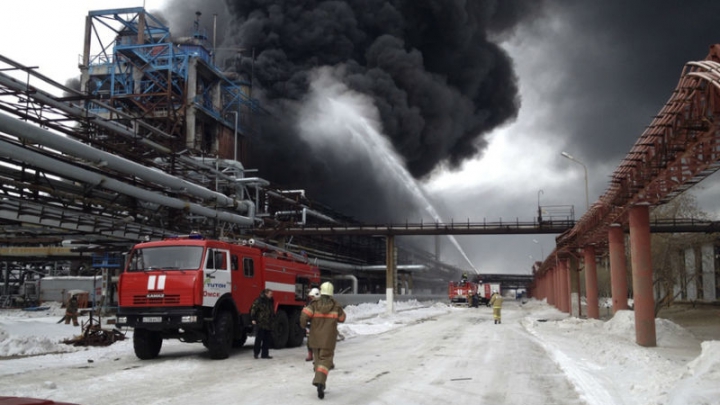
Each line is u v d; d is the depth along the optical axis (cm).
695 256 4338
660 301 3678
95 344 1617
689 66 1138
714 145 1364
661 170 1545
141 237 2545
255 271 1561
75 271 4966
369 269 6188
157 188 2625
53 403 313
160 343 1439
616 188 1894
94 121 2475
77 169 2033
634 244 1873
